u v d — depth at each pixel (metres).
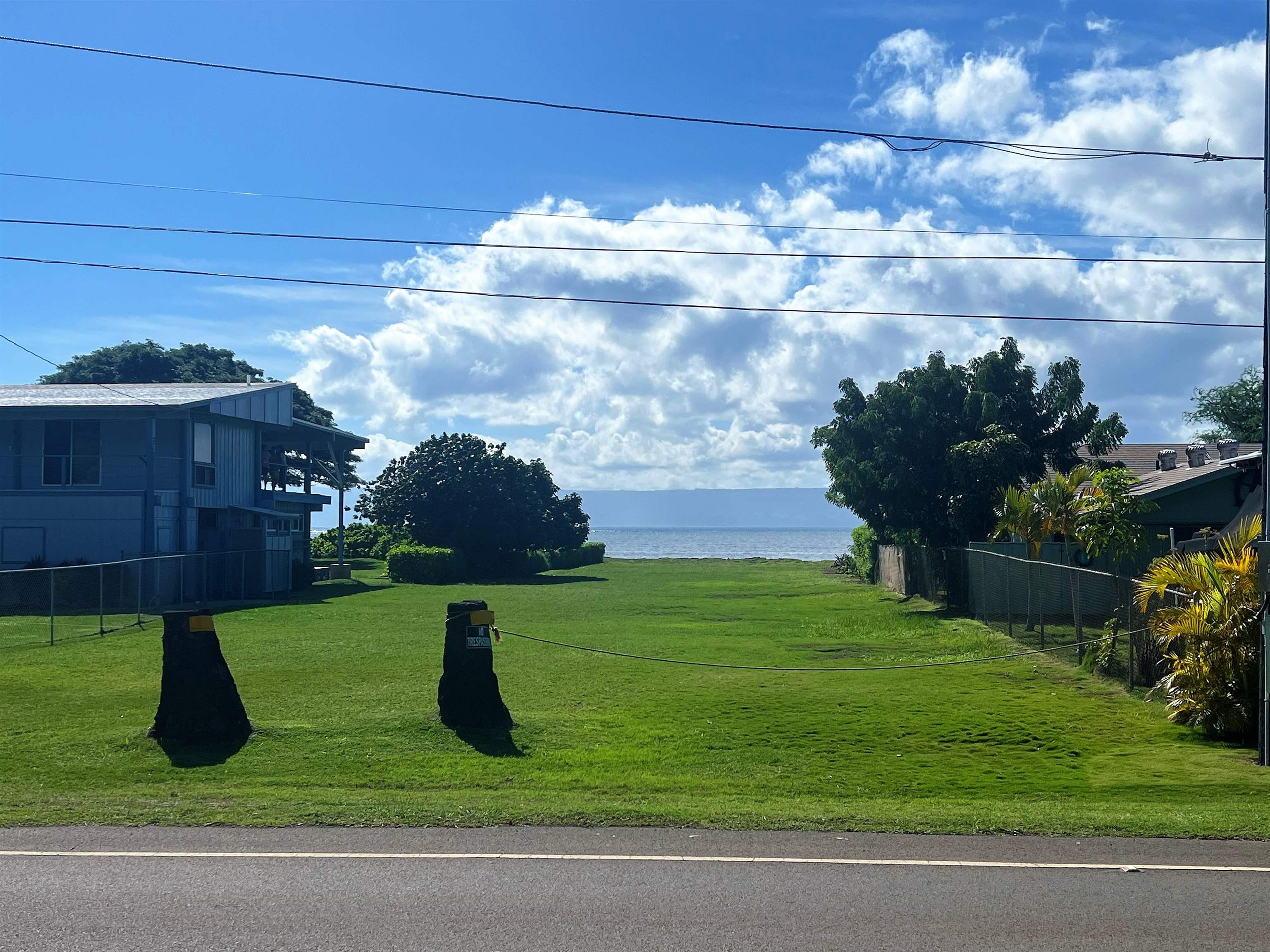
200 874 7.10
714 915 6.27
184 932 5.94
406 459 54.09
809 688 16.88
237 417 35.84
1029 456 30.67
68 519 31.33
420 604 32.62
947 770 11.93
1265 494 12.23
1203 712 13.69
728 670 18.84
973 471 30.42
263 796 10.00
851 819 8.82
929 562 33.06
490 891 6.73
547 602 35.12
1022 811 9.35
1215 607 13.78
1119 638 18.45
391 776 11.33
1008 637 23.28
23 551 31.34
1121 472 23.86
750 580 51.41
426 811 9.01
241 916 6.22
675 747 12.84
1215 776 11.51
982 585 26.50
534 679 17.64
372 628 24.97
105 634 22.84
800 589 43.03
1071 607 25.48
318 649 21.06
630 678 17.83
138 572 25.27
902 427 32.16
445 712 13.56
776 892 6.73
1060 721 14.45
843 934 5.95
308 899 6.55
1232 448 29.33
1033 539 23.50
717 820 8.74
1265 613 12.07
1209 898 6.68
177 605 30.61
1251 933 6.00
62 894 6.63
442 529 52.03
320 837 8.17
